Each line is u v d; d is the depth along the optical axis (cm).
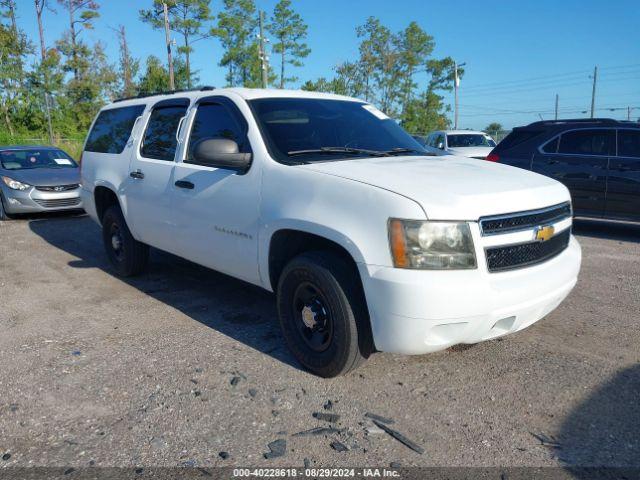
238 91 431
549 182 366
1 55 4109
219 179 408
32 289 559
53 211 1018
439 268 292
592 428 291
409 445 277
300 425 295
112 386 342
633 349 390
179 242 469
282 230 357
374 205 304
